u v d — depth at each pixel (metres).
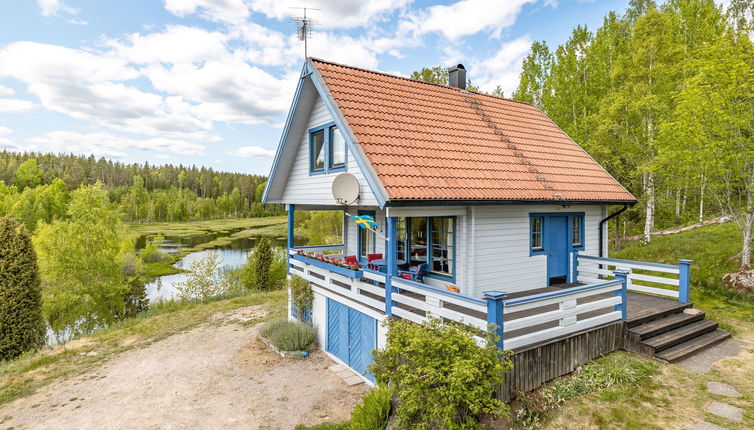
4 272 16.41
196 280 24.06
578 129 21.53
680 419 5.45
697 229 17.16
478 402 5.23
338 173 9.97
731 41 11.42
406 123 9.38
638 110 17.22
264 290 24.00
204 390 9.34
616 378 6.58
